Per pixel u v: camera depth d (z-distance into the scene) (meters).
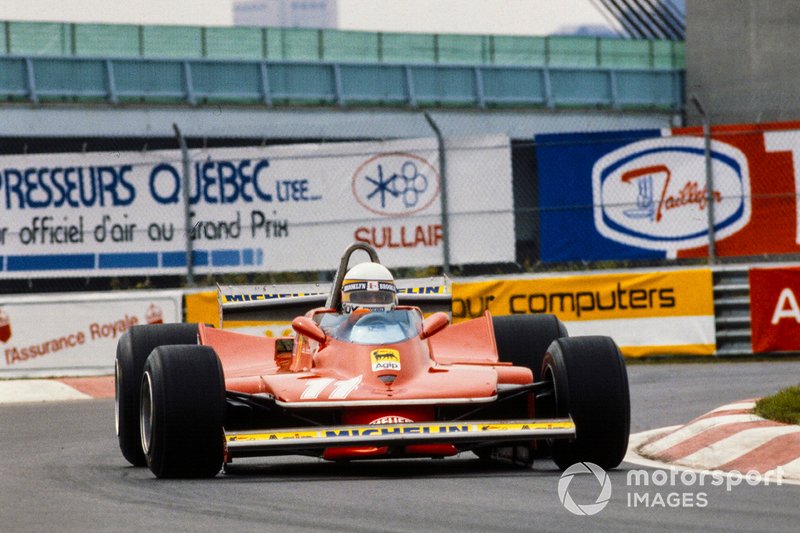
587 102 133.75
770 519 23.61
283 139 119.81
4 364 63.56
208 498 26.61
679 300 64.62
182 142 65.88
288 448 28.36
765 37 111.12
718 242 66.06
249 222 66.19
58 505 26.20
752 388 51.38
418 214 66.00
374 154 66.12
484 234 65.94
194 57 119.81
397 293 36.84
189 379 29.62
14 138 113.12
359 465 34.28
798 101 109.00
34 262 66.44
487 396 29.77
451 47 131.88
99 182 66.25
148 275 66.25
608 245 66.38
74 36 116.44
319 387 30.19
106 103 113.94
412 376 30.98
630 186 66.25
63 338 63.81
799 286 64.69
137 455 33.66
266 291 37.47
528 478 29.59
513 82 131.38
